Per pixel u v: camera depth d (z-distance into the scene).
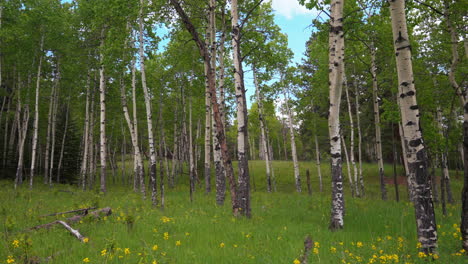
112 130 32.44
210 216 10.49
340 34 9.09
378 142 19.08
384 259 5.05
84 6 21.48
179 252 5.80
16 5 22.88
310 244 6.20
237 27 11.63
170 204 13.97
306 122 28.36
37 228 8.00
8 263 5.03
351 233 7.82
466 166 6.05
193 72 23.66
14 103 31.42
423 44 17.44
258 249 5.88
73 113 38.72
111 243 5.62
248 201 10.59
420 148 6.06
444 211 10.58
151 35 17.20
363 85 26.16
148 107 15.13
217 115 11.55
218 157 15.03
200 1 16.61
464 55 16.19
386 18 16.55
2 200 14.16
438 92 15.08
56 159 32.44
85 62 25.09
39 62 24.44
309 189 21.02
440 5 14.10
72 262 5.36
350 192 27.17
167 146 43.22
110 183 35.97
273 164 46.28
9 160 30.73
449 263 5.22
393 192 26.17
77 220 9.12
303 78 27.50
